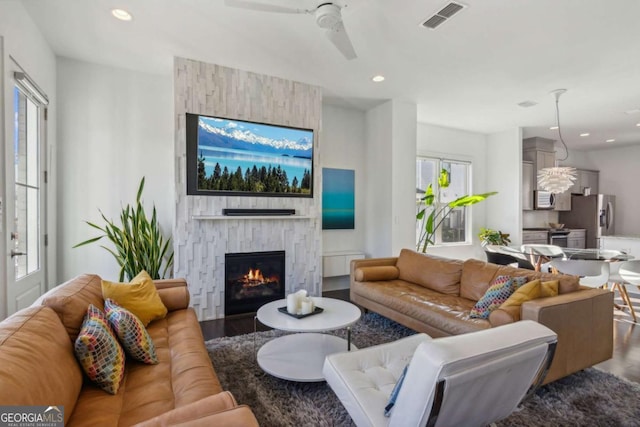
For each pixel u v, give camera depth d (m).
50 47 3.45
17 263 2.73
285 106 4.32
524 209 6.97
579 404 2.12
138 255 3.63
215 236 3.92
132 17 2.91
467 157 7.00
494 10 2.74
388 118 5.14
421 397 1.18
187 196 3.78
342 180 5.48
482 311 2.64
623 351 2.97
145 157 4.09
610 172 8.43
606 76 4.09
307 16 2.87
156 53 3.59
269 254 4.23
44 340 1.34
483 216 7.25
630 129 6.61
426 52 3.52
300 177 4.44
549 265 4.24
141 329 1.87
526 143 7.36
